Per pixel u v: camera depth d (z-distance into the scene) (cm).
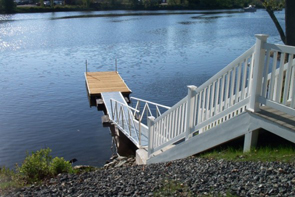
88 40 4369
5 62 3027
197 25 6147
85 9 10781
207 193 435
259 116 487
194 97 627
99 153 1227
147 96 1958
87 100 1944
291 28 986
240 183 440
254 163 490
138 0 11725
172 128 703
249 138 515
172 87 2120
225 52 3353
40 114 1686
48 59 3142
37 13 9812
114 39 4431
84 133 1441
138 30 5419
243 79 519
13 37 4744
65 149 1267
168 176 542
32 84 2272
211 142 586
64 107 1811
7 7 9719
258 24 6159
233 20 7112
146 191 489
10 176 724
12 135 1403
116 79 2247
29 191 586
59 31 5372
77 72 2616
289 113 455
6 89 2142
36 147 1288
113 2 11369
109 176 625
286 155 491
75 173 711
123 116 1229
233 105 540
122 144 1213
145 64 2834
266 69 483
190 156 643
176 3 11619
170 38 4466
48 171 725
